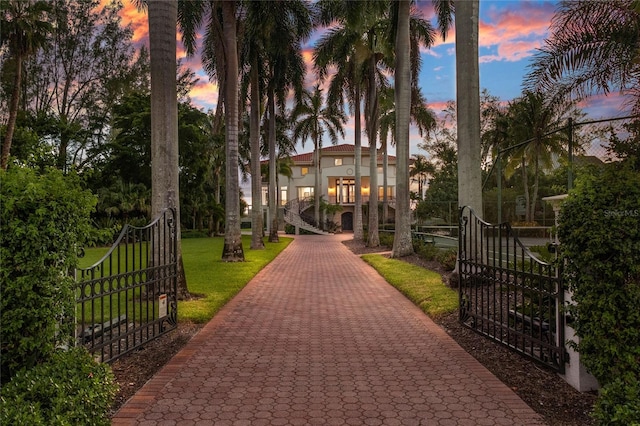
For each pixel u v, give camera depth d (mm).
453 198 37844
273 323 6785
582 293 3391
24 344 2912
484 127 34250
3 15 21125
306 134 38625
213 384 4168
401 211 16500
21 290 2922
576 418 3359
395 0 16719
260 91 23000
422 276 11039
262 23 16516
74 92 38312
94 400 2754
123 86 38750
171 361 4871
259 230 22016
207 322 6852
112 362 4754
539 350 4883
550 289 4250
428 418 3408
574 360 3928
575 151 7594
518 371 4445
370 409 3586
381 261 15406
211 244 27672
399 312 7555
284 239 34000
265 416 3465
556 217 4148
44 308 3014
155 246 8023
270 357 5035
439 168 43438
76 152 35219
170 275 6535
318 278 12211
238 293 9609
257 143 21828
